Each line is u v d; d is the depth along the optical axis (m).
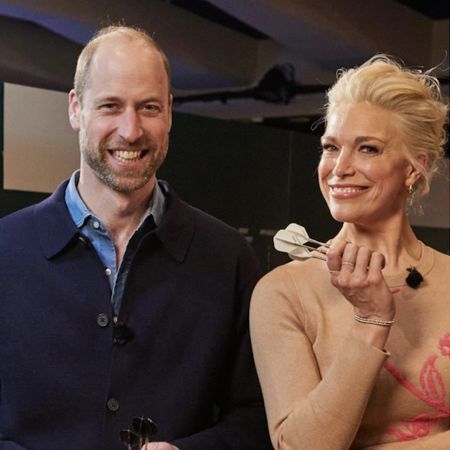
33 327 2.78
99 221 2.83
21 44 11.88
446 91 11.66
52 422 2.77
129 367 2.78
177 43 11.65
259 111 13.18
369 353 2.30
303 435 2.34
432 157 2.55
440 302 2.54
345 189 2.51
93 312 2.79
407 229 2.64
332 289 2.57
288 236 2.48
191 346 2.86
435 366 2.46
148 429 2.49
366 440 2.49
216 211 5.43
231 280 2.94
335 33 10.22
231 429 2.86
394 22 11.12
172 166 5.09
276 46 12.96
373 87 2.49
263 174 5.80
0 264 2.82
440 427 2.47
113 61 2.73
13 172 4.25
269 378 2.52
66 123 4.47
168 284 2.87
